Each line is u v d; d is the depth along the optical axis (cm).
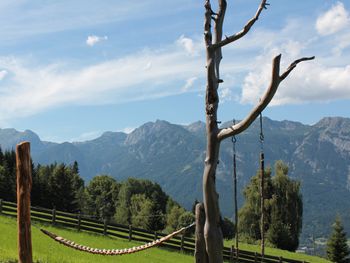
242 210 7344
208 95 1152
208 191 1129
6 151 9575
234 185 1470
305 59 1041
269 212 7106
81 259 2689
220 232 1127
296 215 7038
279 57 1023
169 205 13350
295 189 7062
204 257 1128
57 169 9775
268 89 1040
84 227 3788
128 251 1248
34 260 2292
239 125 1095
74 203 10119
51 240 3170
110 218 12794
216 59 1165
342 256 6906
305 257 5578
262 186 1642
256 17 1128
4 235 3030
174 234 1217
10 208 3850
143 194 12656
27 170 1155
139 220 10919
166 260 3334
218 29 1169
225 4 1174
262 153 1617
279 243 6825
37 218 3716
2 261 2091
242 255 4038
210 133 1140
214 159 1136
